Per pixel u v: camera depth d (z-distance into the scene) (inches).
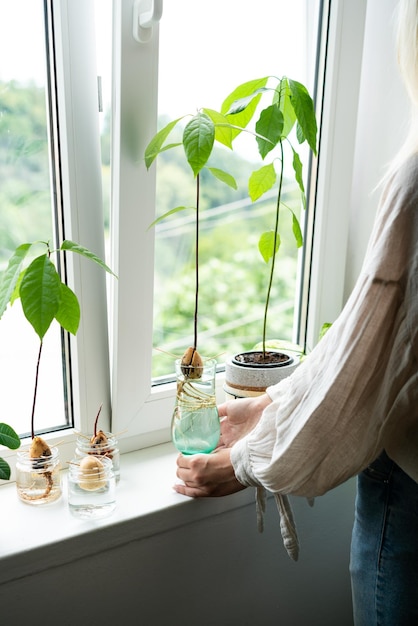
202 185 46.3
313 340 54.6
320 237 51.9
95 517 36.3
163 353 47.9
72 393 43.1
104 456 38.2
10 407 41.3
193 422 39.3
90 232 40.3
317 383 29.8
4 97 36.0
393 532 31.7
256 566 44.7
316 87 49.3
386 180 30.0
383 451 32.0
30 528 35.6
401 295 27.5
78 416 43.1
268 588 46.1
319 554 48.7
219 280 49.9
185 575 40.9
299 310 55.1
